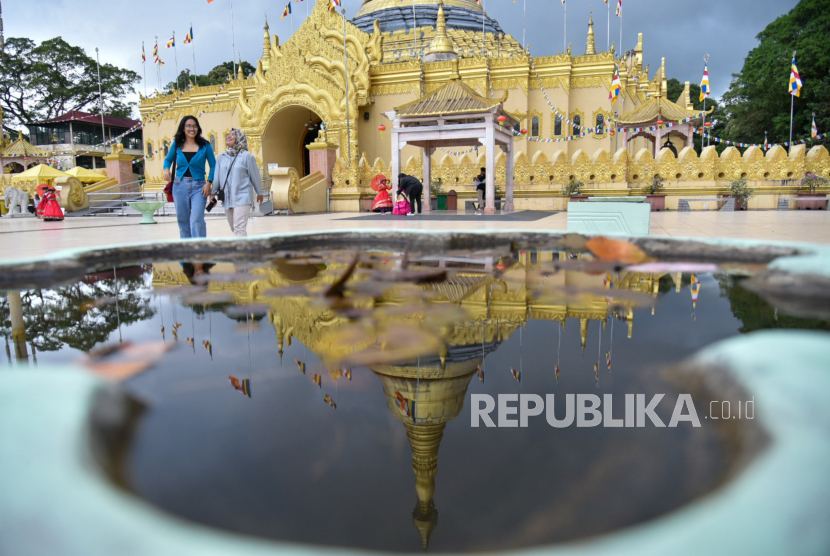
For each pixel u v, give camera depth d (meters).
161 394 1.23
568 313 1.99
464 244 3.61
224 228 10.81
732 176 16.33
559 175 17.33
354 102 22.95
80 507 0.61
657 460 0.87
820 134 30.17
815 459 0.65
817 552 0.55
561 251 3.40
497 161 17.86
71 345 1.61
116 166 26.41
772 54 32.09
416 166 18.56
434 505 0.85
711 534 0.57
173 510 0.77
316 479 0.92
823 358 0.94
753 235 7.34
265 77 24.59
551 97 23.75
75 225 13.98
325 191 18.95
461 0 32.06
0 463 0.68
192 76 50.69
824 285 1.70
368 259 3.13
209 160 5.91
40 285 2.42
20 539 0.57
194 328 1.82
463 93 14.88
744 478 0.67
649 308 1.94
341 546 0.74
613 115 22.42
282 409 1.21
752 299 1.91
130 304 2.16
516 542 0.74
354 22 32.91
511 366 1.47
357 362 1.33
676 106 21.64
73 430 0.78
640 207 6.44
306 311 1.99
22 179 24.83
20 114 51.44
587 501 0.80
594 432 1.03
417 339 1.52
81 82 51.78
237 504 0.82
